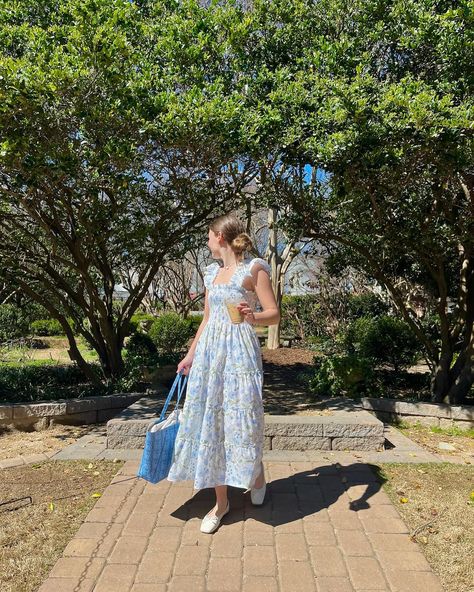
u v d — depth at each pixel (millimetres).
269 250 13414
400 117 4816
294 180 6512
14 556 2922
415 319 8641
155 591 2590
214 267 3375
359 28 6078
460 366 6688
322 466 4336
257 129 5309
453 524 3275
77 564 2822
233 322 3178
